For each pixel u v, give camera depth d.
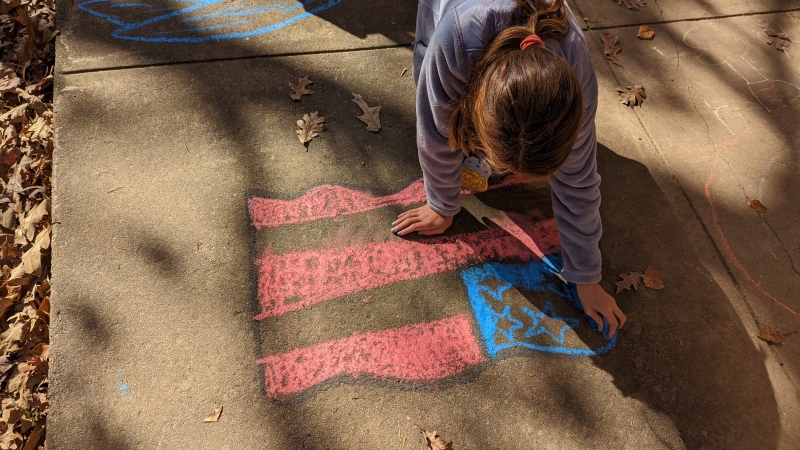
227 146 2.31
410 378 1.91
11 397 1.88
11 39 2.65
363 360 1.93
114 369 1.84
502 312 2.06
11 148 2.35
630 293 2.12
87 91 2.38
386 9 2.80
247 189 2.22
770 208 2.37
